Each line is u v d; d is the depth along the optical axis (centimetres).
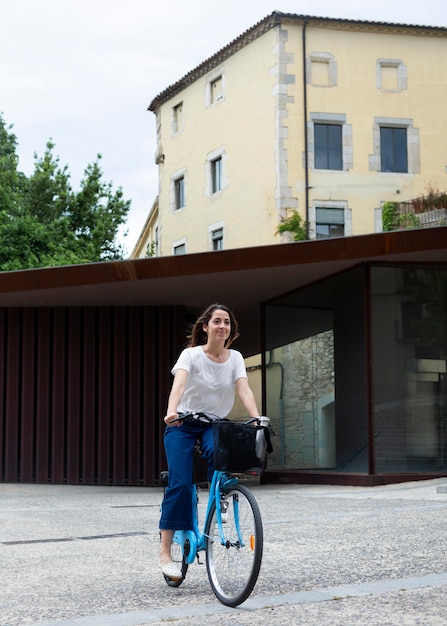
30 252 3075
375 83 3241
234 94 3397
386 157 3250
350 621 426
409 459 1442
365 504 1024
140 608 474
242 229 3347
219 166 3525
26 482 1695
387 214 2916
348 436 1488
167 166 3850
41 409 1709
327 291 1553
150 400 1708
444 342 1490
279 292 1686
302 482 1589
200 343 525
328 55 3206
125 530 841
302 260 1389
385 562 596
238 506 473
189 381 508
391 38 3259
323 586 520
